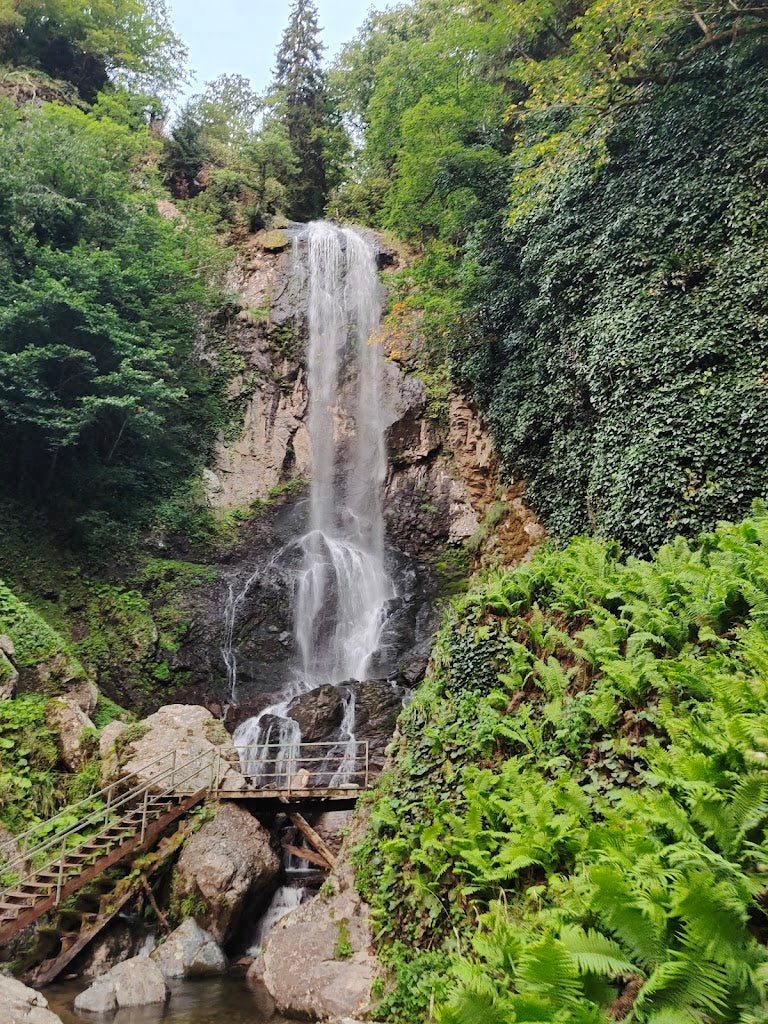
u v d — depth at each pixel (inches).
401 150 756.6
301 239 1027.9
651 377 454.9
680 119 501.7
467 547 705.6
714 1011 124.0
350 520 850.8
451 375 813.9
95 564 709.3
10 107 840.9
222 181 1098.1
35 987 345.4
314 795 435.2
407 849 307.4
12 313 647.8
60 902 375.9
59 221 759.1
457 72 732.0
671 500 414.0
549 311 595.2
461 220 713.6
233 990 330.6
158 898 404.8
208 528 811.4
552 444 587.5
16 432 697.6
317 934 313.9
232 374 906.7
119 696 623.2
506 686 346.0
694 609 272.8
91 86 1185.4
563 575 372.8
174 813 423.2
